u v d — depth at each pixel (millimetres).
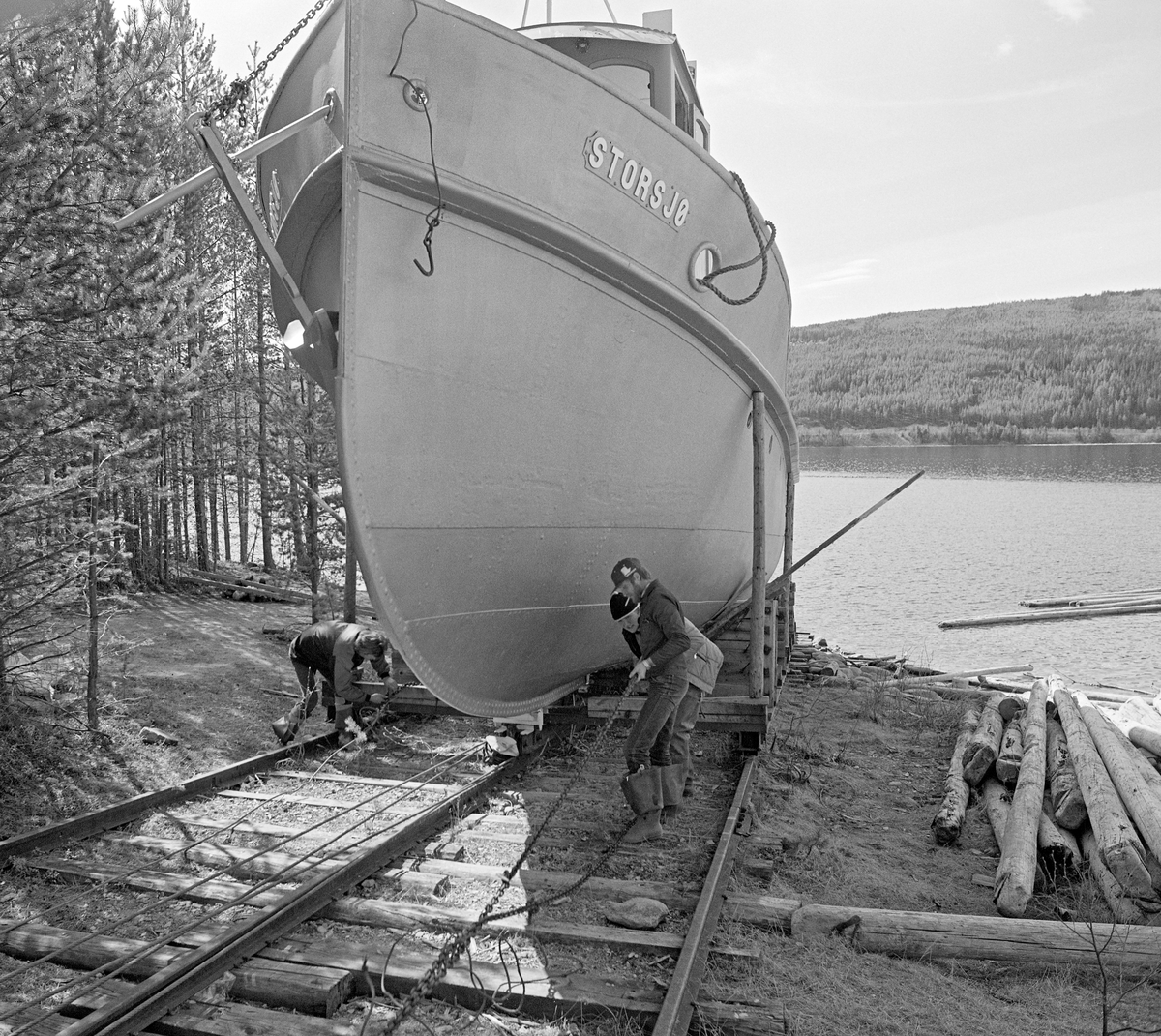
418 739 7730
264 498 13445
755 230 5984
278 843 5211
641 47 6977
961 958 4086
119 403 6535
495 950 4008
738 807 5535
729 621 7992
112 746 6879
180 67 15391
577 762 6953
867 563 32188
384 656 7359
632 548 6336
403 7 4223
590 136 5000
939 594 25266
